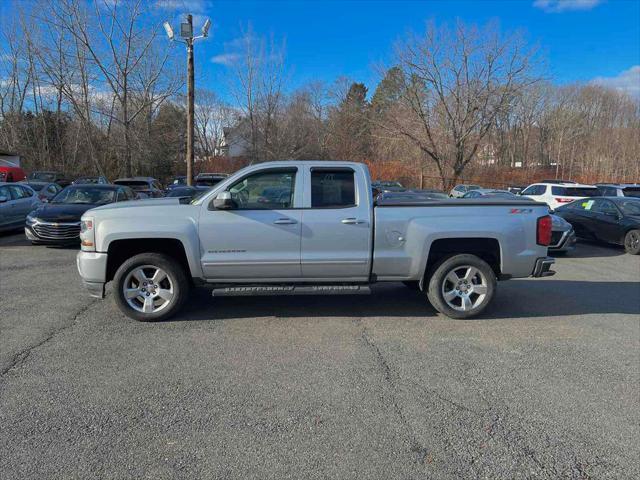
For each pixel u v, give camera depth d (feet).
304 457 8.47
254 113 137.80
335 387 11.34
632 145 141.59
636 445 8.99
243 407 10.31
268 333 15.28
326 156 164.35
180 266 16.37
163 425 9.53
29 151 112.06
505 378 11.97
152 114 106.32
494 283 16.89
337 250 16.29
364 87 174.91
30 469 8.03
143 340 14.48
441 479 7.89
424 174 110.83
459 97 88.99
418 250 16.46
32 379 11.60
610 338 15.15
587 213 39.52
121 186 39.55
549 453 8.69
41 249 32.58
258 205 16.22
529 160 183.83
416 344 14.39
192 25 56.59
